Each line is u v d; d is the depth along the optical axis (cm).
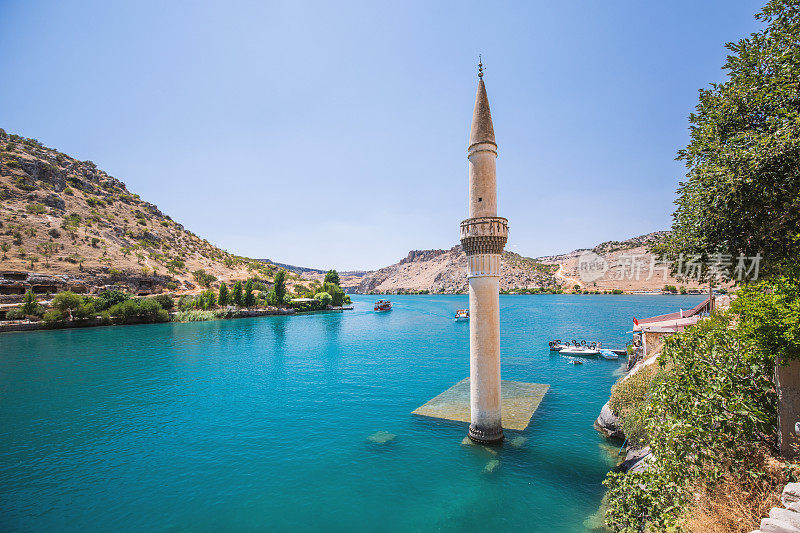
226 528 1379
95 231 12862
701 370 1005
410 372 4084
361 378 3806
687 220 1227
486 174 1836
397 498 1545
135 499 1586
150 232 15300
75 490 1667
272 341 6600
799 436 859
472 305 1947
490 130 1842
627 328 7744
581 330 7500
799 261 967
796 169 951
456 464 1798
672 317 3866
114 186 17662
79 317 7938
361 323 10144
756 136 1037
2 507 1544
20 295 8544
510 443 1975
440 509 1459
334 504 1513
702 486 997
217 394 3256
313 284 18425
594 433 2130
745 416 930
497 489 1582
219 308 10881
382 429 2305
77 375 4016
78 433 2364
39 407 2911
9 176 12900
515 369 4006
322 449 2050
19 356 5059
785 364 873
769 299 883
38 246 10406
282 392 3297
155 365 4534
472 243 1870
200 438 2255
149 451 2078
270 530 1357
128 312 8569
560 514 1402
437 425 2316
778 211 1020
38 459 1989
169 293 11675
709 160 1151
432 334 7744
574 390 3133
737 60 1202
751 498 866
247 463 1905
